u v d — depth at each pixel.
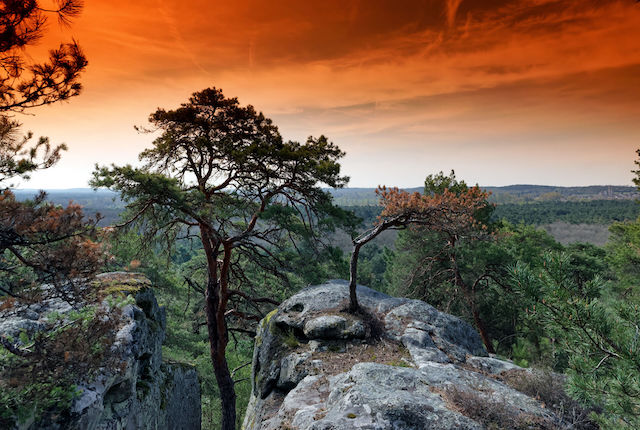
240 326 20.67
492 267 20.56
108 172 11.09
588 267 27.02
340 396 6.65
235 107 14.15
